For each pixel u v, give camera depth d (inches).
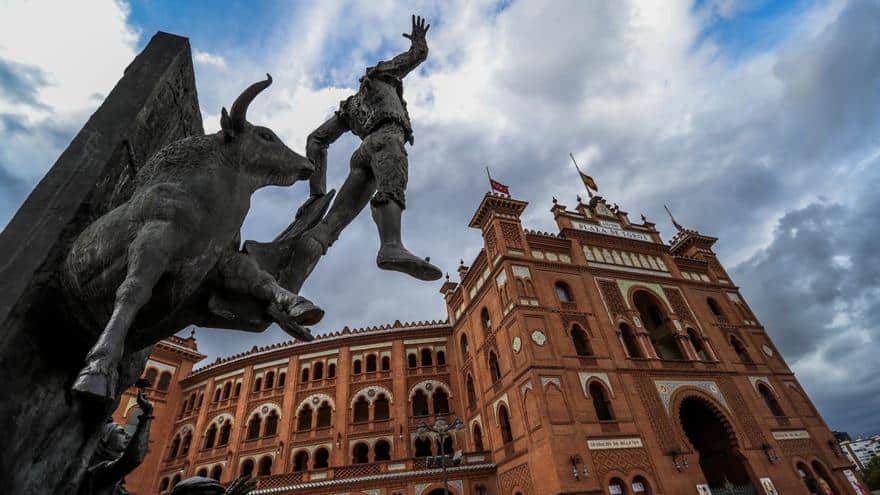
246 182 65.4
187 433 1261.1
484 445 1022.4
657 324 1181.7
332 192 82.0
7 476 46.4
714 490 830.5
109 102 71.7
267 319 62.2
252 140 67.3
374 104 84.1
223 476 1111.6
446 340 1300.4
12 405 47.2
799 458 956.6
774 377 1107.9
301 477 992.2
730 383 1029.8
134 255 49.0
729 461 977.5
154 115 77.7
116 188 69.0
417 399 1234.6
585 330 973.2
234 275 60.1
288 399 1201.4
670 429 874.1
